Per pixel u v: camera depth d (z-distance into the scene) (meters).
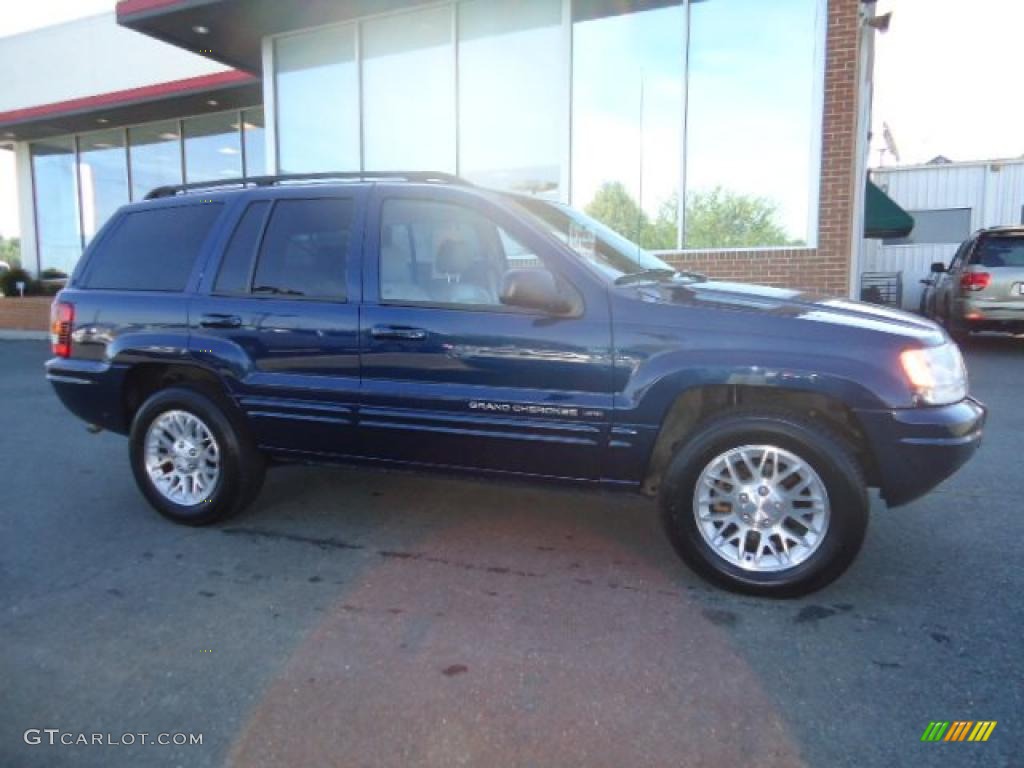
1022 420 6.66
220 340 4.18
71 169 18.72
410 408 3.79
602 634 3.06
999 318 10.94
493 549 3.97
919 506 4.55
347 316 3.91
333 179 4.41
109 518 4.57
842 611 3.23
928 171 18.42
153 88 15.23
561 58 9.98
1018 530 4.15
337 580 3.62
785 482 3.33
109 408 4.56
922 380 3.18
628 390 3.43
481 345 3.64
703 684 2.70
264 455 4.33
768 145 9.07
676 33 9.38
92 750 2.39
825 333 3.25
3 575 3.73
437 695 2.65
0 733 2.49
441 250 3.86
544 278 3.43
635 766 2.28
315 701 2.63
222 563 3.85
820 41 8.54
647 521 4.36
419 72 10.98
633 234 9.82
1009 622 3.12
